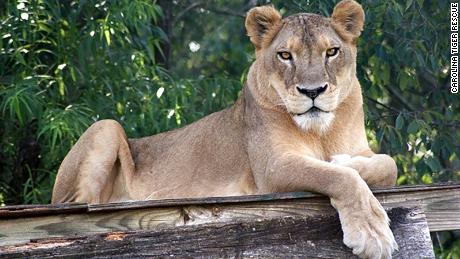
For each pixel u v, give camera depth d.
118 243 7.98
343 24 10.30
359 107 10.52
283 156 9.86
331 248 8.45
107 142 11.27
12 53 14.59
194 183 11.16
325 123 9.87
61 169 11.41
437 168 14.31
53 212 8.05
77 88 15.17
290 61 9.95
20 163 15.43
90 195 11.17
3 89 14.46
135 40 15.55
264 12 10.43
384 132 14.45
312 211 8.88
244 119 10.78
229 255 8.18
